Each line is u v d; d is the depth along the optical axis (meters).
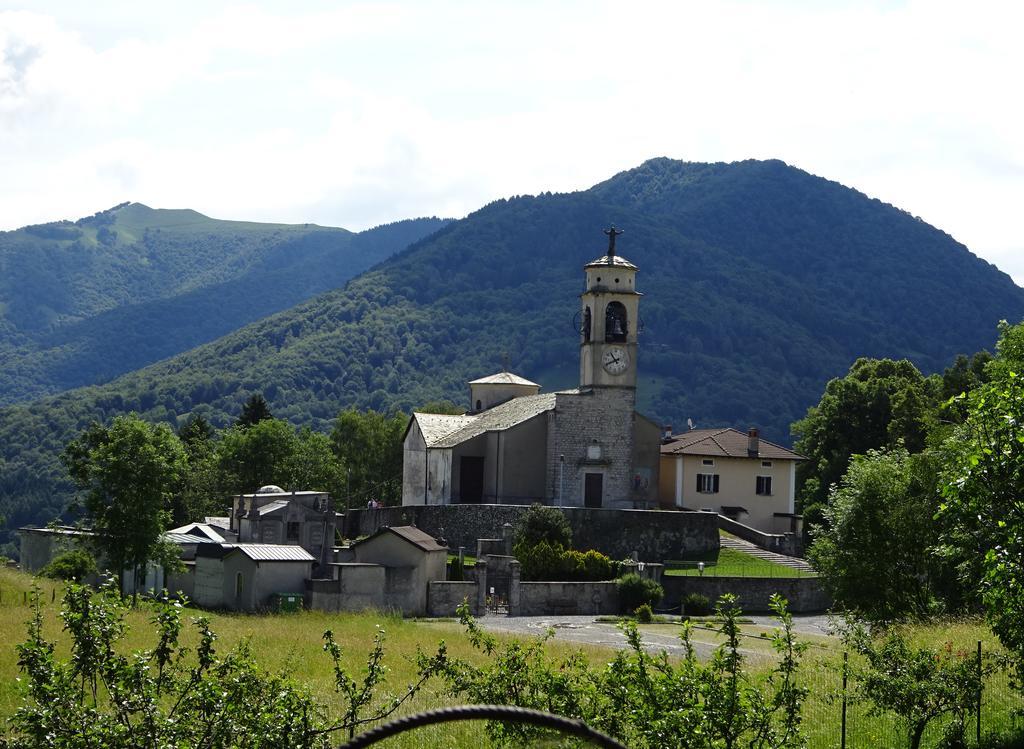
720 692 20.28
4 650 37.12
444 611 67.44
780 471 91.88
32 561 88.81
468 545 77.06
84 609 18.50
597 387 84.00
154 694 18.27
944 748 26.62
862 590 47.59
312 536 79.31
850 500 48.75
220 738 18.30
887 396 98.12
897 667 27.16
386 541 68.69
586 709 21.28
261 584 65.75
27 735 17.83
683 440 95.12
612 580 70.31
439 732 26.12
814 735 28.52
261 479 111.31
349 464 124.56
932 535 46.25
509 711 8.55
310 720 19.97
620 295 84.56
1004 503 24.52
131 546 64.81
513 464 83.12
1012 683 28.91
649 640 54.84
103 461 65.06
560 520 73.69
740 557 78.69
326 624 53.53
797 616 68.44
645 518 77.94
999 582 24.78
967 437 39.94
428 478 88.88
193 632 44.56
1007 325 44.16
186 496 106.19
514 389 103.12
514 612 66.94
